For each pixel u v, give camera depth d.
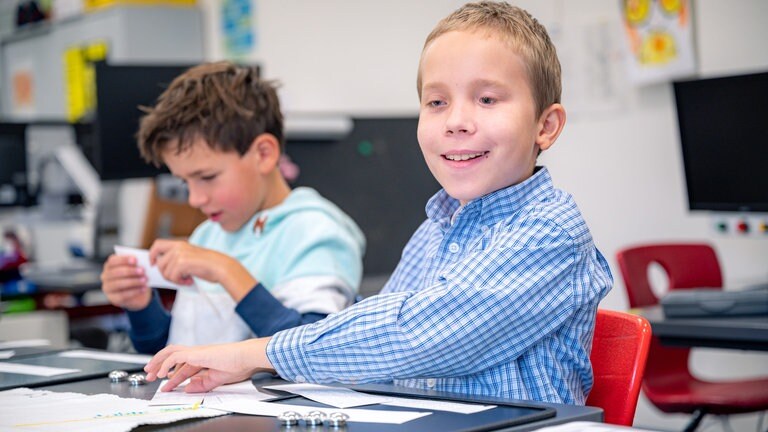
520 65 1.21
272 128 1.86
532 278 1.13
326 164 3.29
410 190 3.40
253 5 4.99
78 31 5.60
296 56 4.77
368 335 1.12
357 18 4.46
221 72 1.82
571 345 1.20
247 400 1.09
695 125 2.95
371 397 1.09
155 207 3.36
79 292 3.08
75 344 3.25
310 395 1.11
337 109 4.57
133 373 1.36
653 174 3.52
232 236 1.89
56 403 1.09
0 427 0.95
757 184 2.83
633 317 1.29
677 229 3.46
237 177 1.79
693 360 3.46
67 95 5.77
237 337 1.80
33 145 3.97
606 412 1.28
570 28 3.73
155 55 5.20
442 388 1.22
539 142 1.27
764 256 3.21
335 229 1.81
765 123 2.79
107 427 0.94
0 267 3.15
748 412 2.46
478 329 1.11
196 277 1.74
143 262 1.71
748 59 3.24
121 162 3.31
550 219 1.16
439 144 1.23
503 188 1.25
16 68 6.44
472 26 1.22
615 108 3.62
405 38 4.25
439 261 1.30
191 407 1.05
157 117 1.78
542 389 1.17
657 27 3.43
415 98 4.21
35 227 4.44
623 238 3.64
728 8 3.27
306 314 1.67
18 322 2.96
